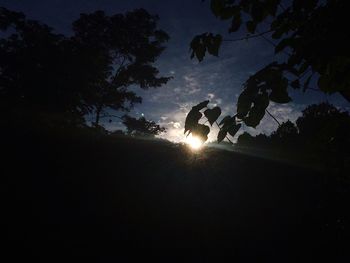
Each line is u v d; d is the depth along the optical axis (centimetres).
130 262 627
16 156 1127
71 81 2264
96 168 1148
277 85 110
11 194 843
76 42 2500
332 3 106
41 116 1825
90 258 615
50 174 1039
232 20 131
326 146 146
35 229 689
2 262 550
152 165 1179
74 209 833
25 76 2195
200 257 691
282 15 122
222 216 880
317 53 105
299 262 426
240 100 113
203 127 117
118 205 900
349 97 111
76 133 1612
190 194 1002
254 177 997
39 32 2433
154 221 837
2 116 1580
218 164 1073
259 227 791
